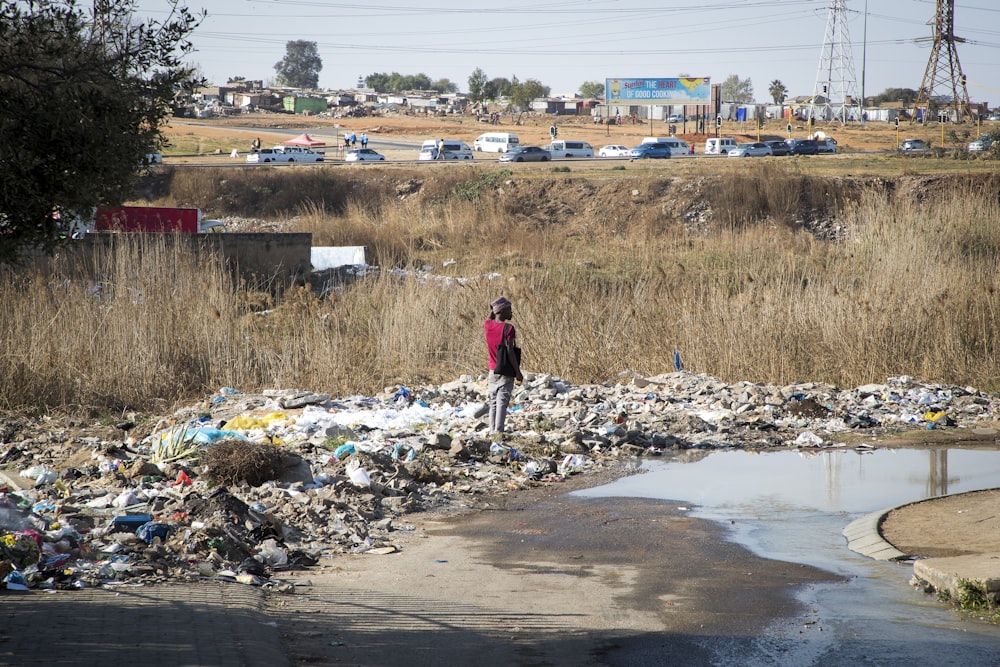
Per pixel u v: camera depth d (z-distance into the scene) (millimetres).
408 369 30406
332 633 9977
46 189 10367
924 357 30406
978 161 100812
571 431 22406
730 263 43344
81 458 18781
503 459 20156
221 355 28406
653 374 30656
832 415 25562
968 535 13805
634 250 50250
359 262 55125
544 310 32969
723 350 30656
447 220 73125
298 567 12797
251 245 46875
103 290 30891
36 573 10969
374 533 14695
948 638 9938
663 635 10102
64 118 10102
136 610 10039
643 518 15867
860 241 43469
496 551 13773
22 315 27000
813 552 13664
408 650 9531
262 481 16609
